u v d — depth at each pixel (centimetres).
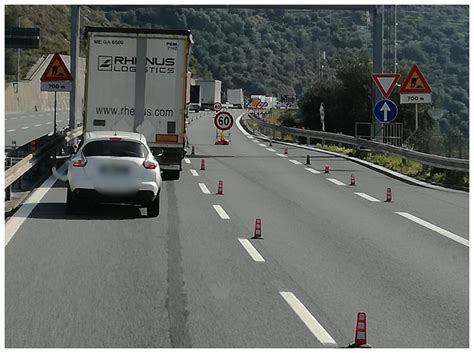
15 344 731
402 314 873
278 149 3956
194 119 7544
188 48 2227
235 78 15238
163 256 1173
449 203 1941
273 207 1791
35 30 4731
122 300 898
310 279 1045
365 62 5594
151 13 14962
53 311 845
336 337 771
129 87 2220
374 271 1112
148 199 1548
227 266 1113
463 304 926
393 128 3428
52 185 2047
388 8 3825
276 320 828
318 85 5872
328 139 4094
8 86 8119
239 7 3431
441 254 1263
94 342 739
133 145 1593
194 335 766
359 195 2070
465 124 5700
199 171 2634
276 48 16075
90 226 1438
